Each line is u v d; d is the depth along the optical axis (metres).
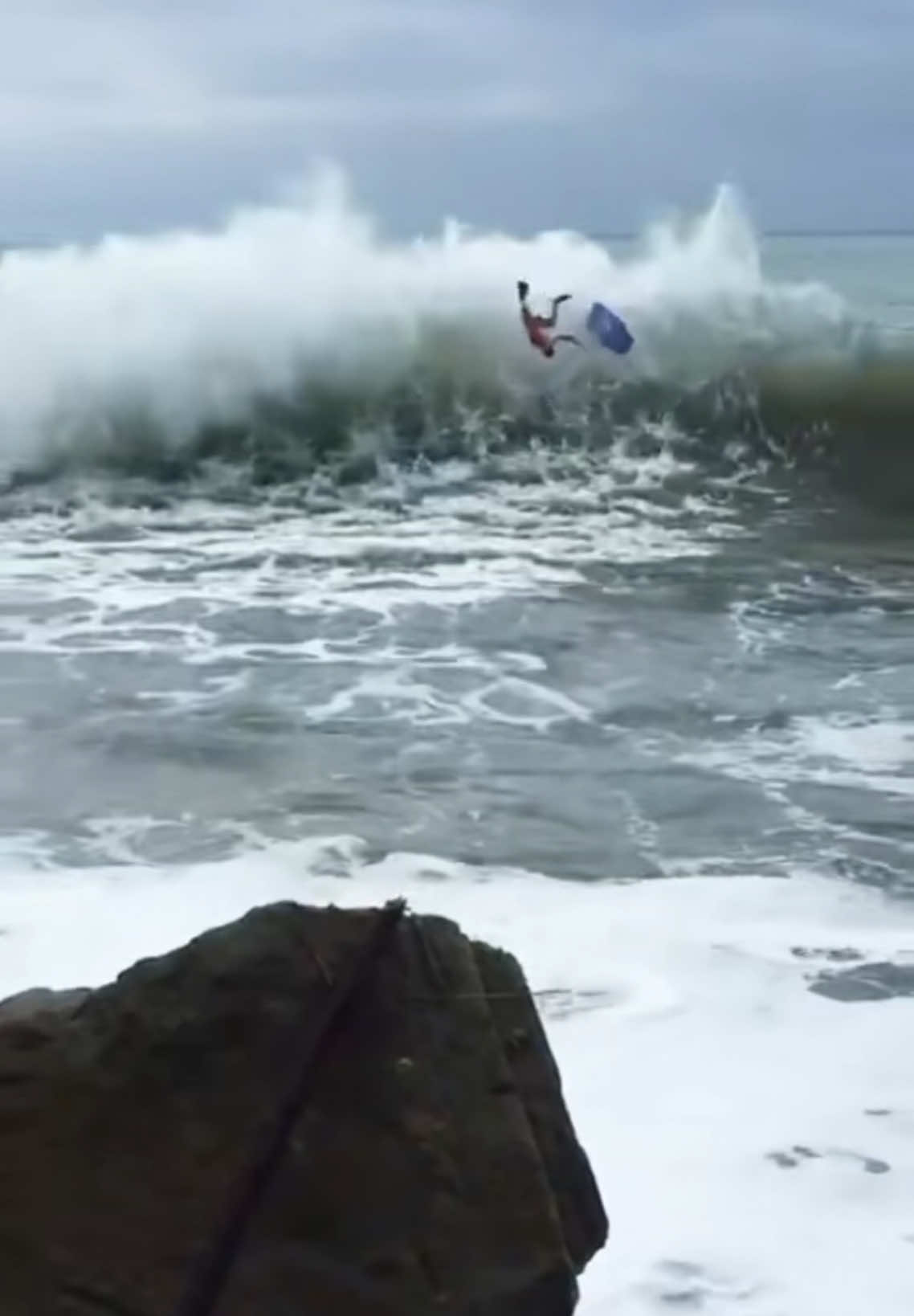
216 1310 4.28
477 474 30.28
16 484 29.38
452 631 20.05
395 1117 4.47
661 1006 10.28
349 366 31.69
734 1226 7.82
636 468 30.70
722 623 20.56
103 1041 4.53
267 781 14.88
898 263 84.38
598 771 15.24
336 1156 4.43
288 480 29.98
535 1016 4.82
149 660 18.72
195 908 11.95
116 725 16.42
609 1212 7.92
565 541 25.50
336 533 26.20
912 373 32.97
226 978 4.55
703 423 31.72
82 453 30.34
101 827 13.75
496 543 25.27
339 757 15.53
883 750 15.93
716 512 27.66
